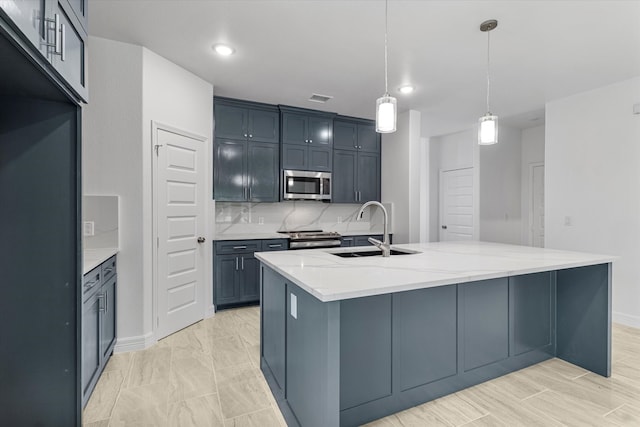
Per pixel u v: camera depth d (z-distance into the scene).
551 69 3.16
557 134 3.98
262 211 4.60
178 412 1.90
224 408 1.94
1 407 1.55
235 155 4.07
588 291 2.39
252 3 2.17
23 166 1.55
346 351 1.73
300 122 4.45
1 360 1.54
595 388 2.15
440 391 2.02
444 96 3.93
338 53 2.87
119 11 2.26
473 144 5.49
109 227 2.64
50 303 1.57
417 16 2.31
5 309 1.53
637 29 2.44
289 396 1.81
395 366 1.87
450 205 5.98
